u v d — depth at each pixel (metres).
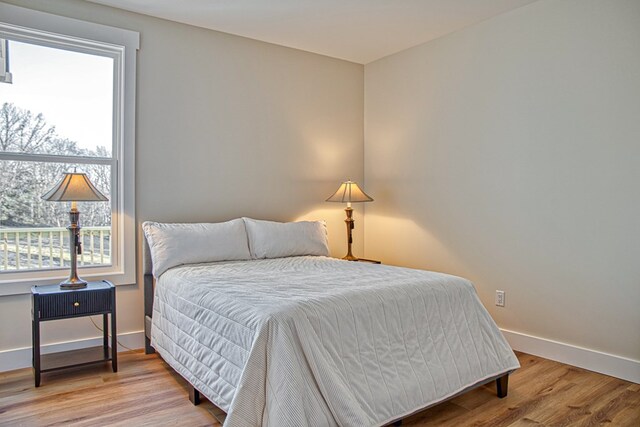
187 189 3.48
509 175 3.29
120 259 3.25
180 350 2.46
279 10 3.22
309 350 1.81
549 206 3.06
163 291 2.83
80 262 3.14
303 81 4.11
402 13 3.28
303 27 3.54
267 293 2.17
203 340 2.22
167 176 3.39
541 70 3.08
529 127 3.16
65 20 2.96
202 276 2.66
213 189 3.61
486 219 3.45
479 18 3.38
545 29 3.05
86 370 2.83
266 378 1.79
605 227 2.79
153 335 2.97
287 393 1.71
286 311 1.87
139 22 3.25
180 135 3.45
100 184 3.21
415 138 4.00
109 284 2.89
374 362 2.02
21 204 2.95
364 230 4.52
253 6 3.15
